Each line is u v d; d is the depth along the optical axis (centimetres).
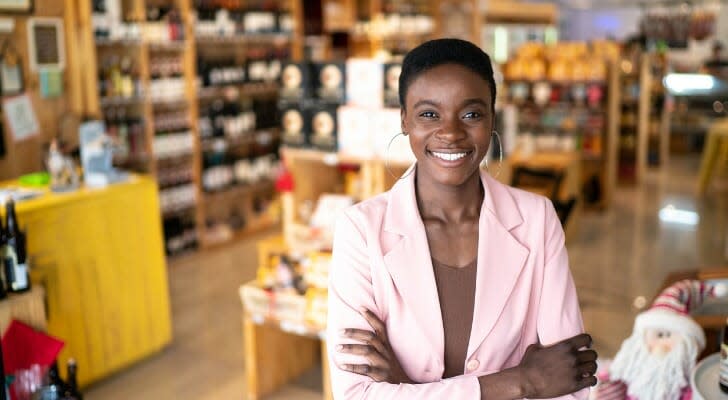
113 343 402
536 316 140
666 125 1059
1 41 464
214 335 460
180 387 389
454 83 127
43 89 494
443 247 139
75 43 512
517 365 136
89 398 377
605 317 475
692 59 1500
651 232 712
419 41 921
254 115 714
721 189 910
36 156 493
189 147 637
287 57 741
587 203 814
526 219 142
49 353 281
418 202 142
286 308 341
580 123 811
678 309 224
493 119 135
